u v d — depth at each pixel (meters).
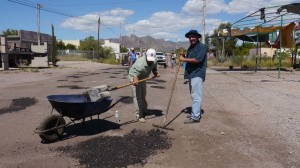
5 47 23.48
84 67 30.42
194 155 5.22
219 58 39.56
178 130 6.62
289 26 22.73
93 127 6.74
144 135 6.21
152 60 6.88
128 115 7.96
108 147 5.50
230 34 24.23
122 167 4.71
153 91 12.43
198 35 6.97
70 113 5.82
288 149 5.52
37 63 29.05
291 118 7.71
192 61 6.92
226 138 6.11
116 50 86.19
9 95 10.79
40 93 11.35
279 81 16.77
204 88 13.59
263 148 5.57
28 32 39.00
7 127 6.78
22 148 5.47
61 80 16.34
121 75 20.28
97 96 5.98
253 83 15.71
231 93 12.01
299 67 27.75
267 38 26.48
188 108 9.00
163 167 4.73
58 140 5.86
